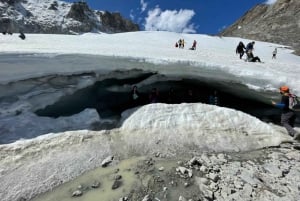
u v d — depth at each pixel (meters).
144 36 32.56
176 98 10.89
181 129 7.02
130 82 9.91
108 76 8.73
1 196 4.47
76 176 5.15
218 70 9.26
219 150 6.38
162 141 6.51
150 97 9.37
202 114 7.64
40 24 105.56
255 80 8.99
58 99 7.52
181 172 5.20
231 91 10.66
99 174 5.23
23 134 6.02
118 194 4.59
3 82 6.57
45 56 7.18
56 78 7.52
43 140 5.88
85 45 12.16
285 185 4.84
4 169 4.97
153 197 4.49
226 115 7.73
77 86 7.82
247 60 12.68
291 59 26.02
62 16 120.56
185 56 11.20
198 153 6.16
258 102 10.45
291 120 7.19
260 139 7.00
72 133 6.30
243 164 5.65
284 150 6.52
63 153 5.65
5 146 5.50
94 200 4.46
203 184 4.78
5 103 6.54
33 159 5.34
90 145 6.05
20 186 4.71
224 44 34.94
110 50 10.27
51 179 4.97
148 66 8.87
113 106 9.38
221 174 5.16
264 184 4.84
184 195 4.53
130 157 5.88
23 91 7.00
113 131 6.74
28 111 6.68
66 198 4.54
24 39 14.72
